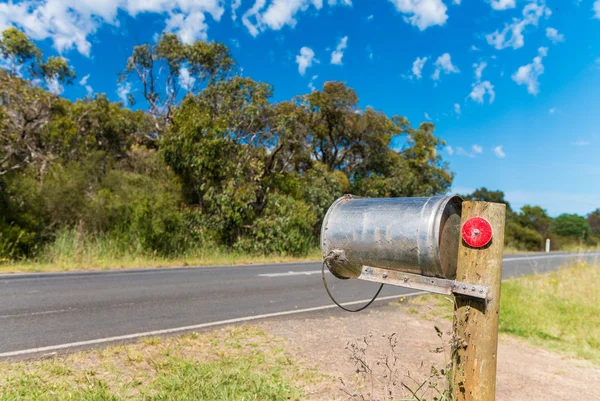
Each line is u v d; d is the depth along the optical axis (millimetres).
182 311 6273
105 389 3254
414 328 6012
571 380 4371
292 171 22656
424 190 30531
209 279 9664
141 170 17422
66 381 3387
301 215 17531
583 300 8172
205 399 3176
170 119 24109
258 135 19797
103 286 7926
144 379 3535
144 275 9727
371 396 3426
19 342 4398
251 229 16453
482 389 2104
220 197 15703
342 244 2568
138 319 5621
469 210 2180
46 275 8992
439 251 2166
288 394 3420
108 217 13305
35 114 17734
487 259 2100
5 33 17547
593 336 6137
